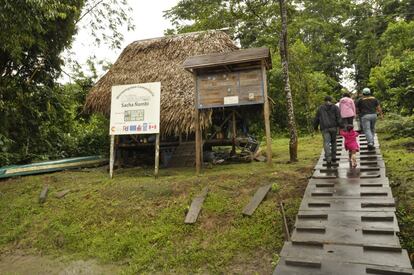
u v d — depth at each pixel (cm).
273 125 1947
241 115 1178
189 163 1110
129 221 673
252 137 1234
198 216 636
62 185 904
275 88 1861
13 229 734
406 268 346
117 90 944
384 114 1541
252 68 891
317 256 394
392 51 2333
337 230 448
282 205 606
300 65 1809
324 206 532
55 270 567
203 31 1270
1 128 1152
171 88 1073
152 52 1288
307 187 626
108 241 628
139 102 923
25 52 1227
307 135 1792
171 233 610
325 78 2598
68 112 1497
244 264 501
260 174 774
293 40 2022
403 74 1328
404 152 891
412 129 1109
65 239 657
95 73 1543
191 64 890
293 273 366
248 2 1008
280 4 982
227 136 1165
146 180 844
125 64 1277
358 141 992
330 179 663
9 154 1144
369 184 594
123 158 1276
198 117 930
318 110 806
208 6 1045
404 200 568
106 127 1510
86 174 1032
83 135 1509
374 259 371
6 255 648
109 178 924
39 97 1337
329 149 771
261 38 1276
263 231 563
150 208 700
